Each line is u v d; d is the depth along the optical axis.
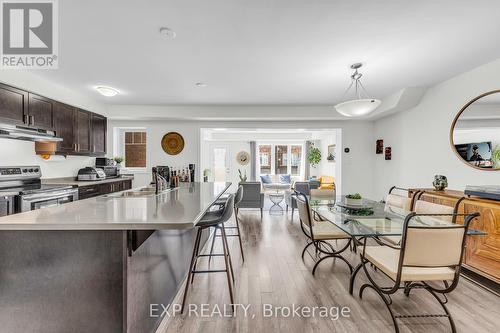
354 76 3.06
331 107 4.70
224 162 9.45
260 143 9.64
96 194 3.88
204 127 5.31
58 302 1.34
